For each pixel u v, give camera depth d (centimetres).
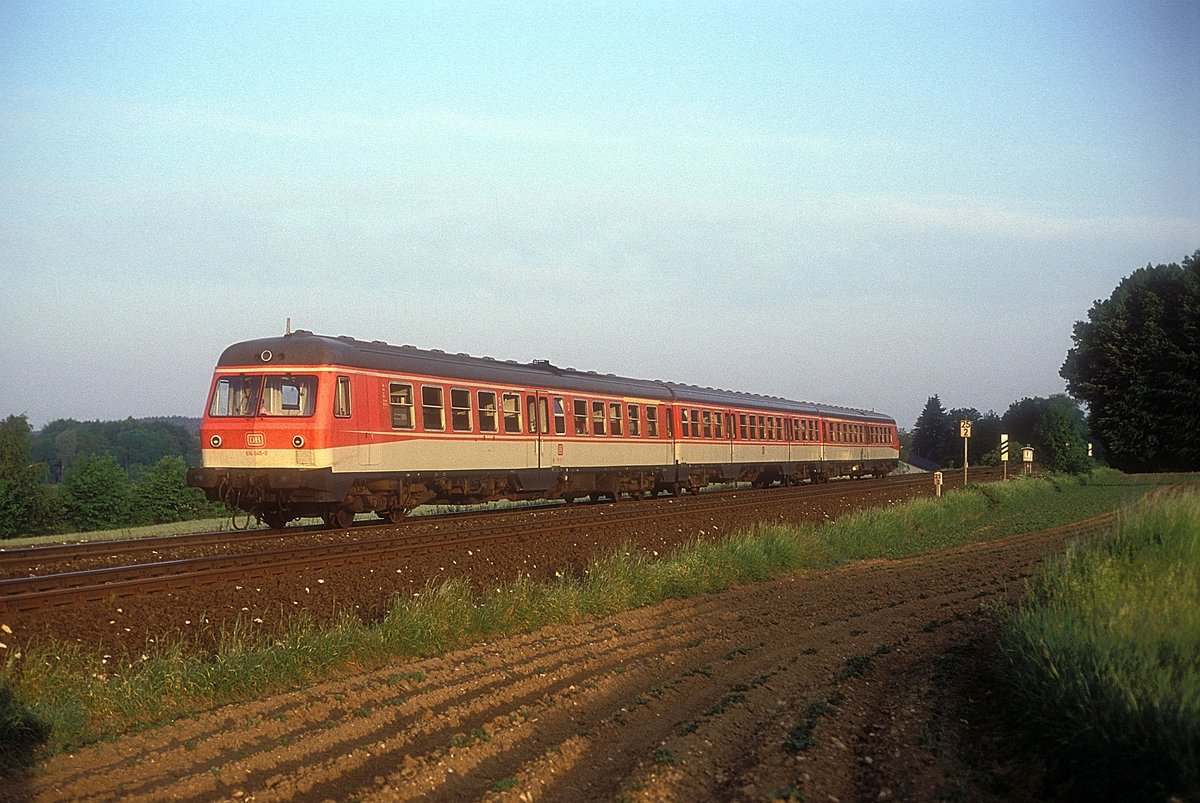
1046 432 6575
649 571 1611
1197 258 7538
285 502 2141
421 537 1952
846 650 1176
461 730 857
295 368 2122
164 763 759
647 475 3500
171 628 1161
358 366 2189
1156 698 695
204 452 2155
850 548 2194
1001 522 2964
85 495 6481
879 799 695
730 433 4047
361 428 2180
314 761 768
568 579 1560
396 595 1393
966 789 712
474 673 1062
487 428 2597
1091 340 7288
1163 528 1296
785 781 724
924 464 13238
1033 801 691
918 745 807
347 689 971
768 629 1331
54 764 757
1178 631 840
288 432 2089
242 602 1304
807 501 3303
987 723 862
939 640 1206
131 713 871
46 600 1237
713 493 3922
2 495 6575
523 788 713
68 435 13888
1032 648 879
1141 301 7088
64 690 880
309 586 1428
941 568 1895
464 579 1426
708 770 757
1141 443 7012
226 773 728
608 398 3184
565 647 1209
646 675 1077
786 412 4656
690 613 1472
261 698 952
